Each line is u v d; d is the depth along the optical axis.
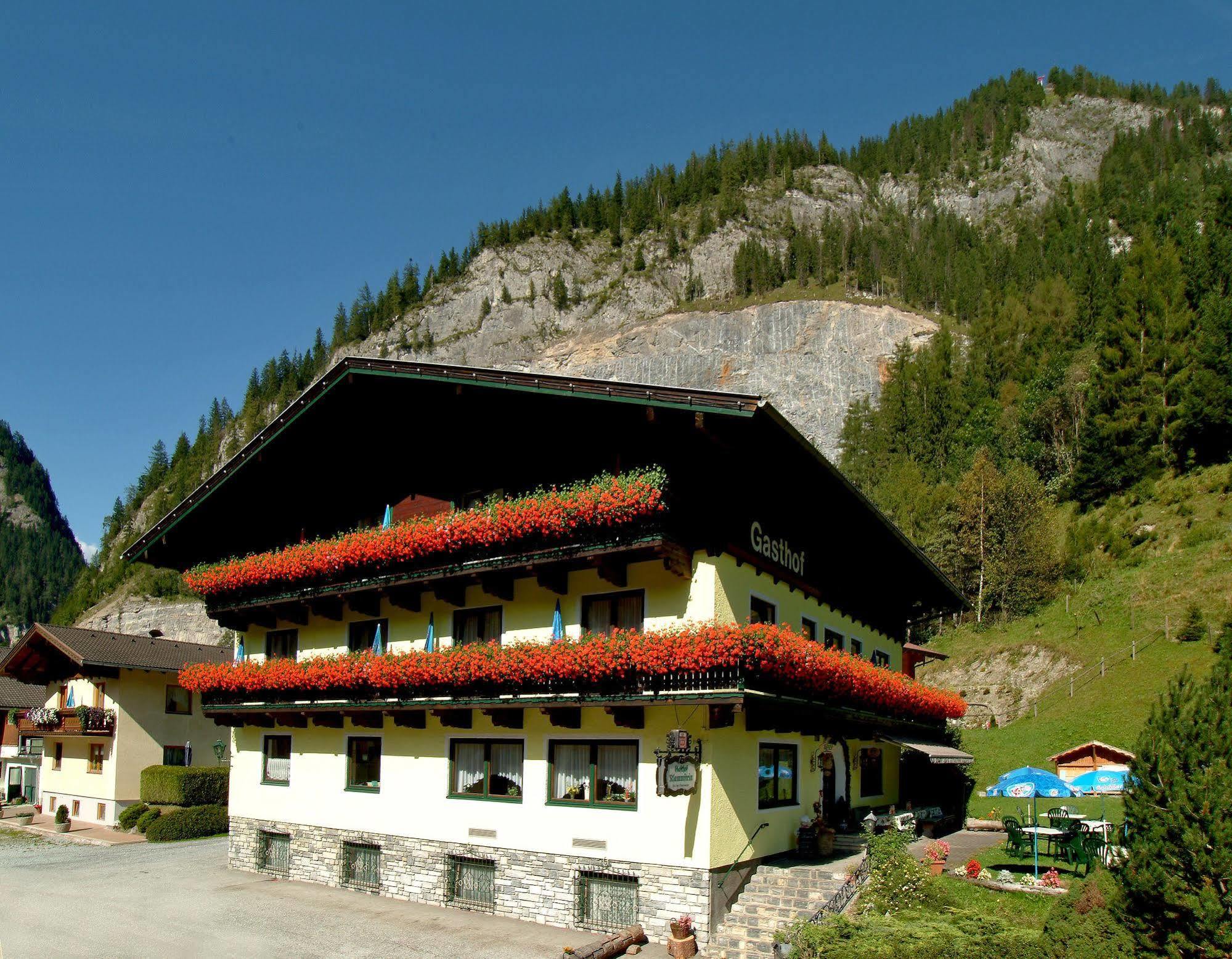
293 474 27.31
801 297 175.50
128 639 45.25
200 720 44.41
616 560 18.77
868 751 27.23
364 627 25.19
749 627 16.86
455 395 22.50
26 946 19.28
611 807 19.11
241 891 24.33
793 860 20.14
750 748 19.53
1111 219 189.62
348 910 21.70
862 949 13.71
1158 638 55.16
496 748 21.56
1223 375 78.94
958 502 80.06
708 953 17.00
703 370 168.88
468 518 20.33
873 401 151.88
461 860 21.92
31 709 46.53
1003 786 22.53
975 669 64.00
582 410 19.72
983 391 124.38
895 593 30.88
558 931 19.23
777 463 19.98
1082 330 121.81
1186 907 11.18
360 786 24.39
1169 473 78.25
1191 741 11.73
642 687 17.91
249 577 25.50
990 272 182.25
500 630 21.84
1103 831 22.52
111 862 31.05
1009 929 14.12
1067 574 71.31
